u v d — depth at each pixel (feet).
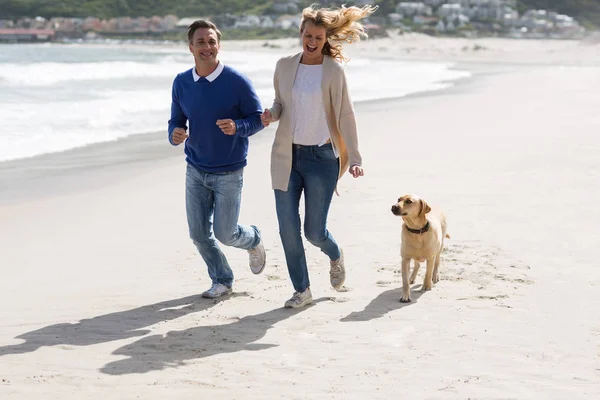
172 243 31.14
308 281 23.58
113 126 70.18
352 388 16.98
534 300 23.30
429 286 24.71
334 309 23.02
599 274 25.86
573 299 23.32
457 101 100.27
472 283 25.18
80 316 22.50
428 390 16.81
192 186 24.00
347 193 40.01
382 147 57.11
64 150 56.54
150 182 44.91
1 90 100.27
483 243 30.04
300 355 19.20
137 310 23.08
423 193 39.58
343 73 22.61
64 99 91.40
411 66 268.82
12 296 24.44
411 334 20.59
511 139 59.82
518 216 34.35
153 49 643.86
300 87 22.54
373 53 508.94
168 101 92.63
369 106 94.12
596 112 79.71
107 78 136.05
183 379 17.60
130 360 18.93
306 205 23.21
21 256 29.22
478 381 17.28
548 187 40.68
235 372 18.07
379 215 35.14
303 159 22.82
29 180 44.91
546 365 18.24
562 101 95.25
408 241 23.41
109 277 26.58
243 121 22.70
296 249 23.21
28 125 67.67
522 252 28.71
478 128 68.39
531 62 347.56
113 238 32.01
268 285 25.67
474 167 47.34
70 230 33.40
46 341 20.31
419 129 68.64
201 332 21.09
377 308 22.98
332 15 22.33
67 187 43.06
